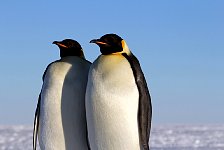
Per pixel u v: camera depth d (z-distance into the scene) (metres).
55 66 10.12
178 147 34.75
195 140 44.31
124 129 9.50
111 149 9.69
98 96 9.46
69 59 10.23
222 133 57.12
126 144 9.63
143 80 9.80
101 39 9.88
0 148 35.44
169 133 58.81
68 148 10.11
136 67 9.75
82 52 10.67
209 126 86.44
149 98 9.98
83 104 10.04
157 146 36.25
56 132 10.02
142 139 9.67
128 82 9.48
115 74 9.45
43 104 10.05
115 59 9.66
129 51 10.14
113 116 9.43
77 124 10.04
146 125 9.76
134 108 9.53
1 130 68.56
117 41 9.88
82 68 10.16
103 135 9.61
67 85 9.95
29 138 48.94
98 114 9.52
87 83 9.73
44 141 10.18
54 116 9.95
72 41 10.52
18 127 83.56
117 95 9.39
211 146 35.94
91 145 9.88
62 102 9.93
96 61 9.77
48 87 9.99
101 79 9.48
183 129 71.19
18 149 34.53
